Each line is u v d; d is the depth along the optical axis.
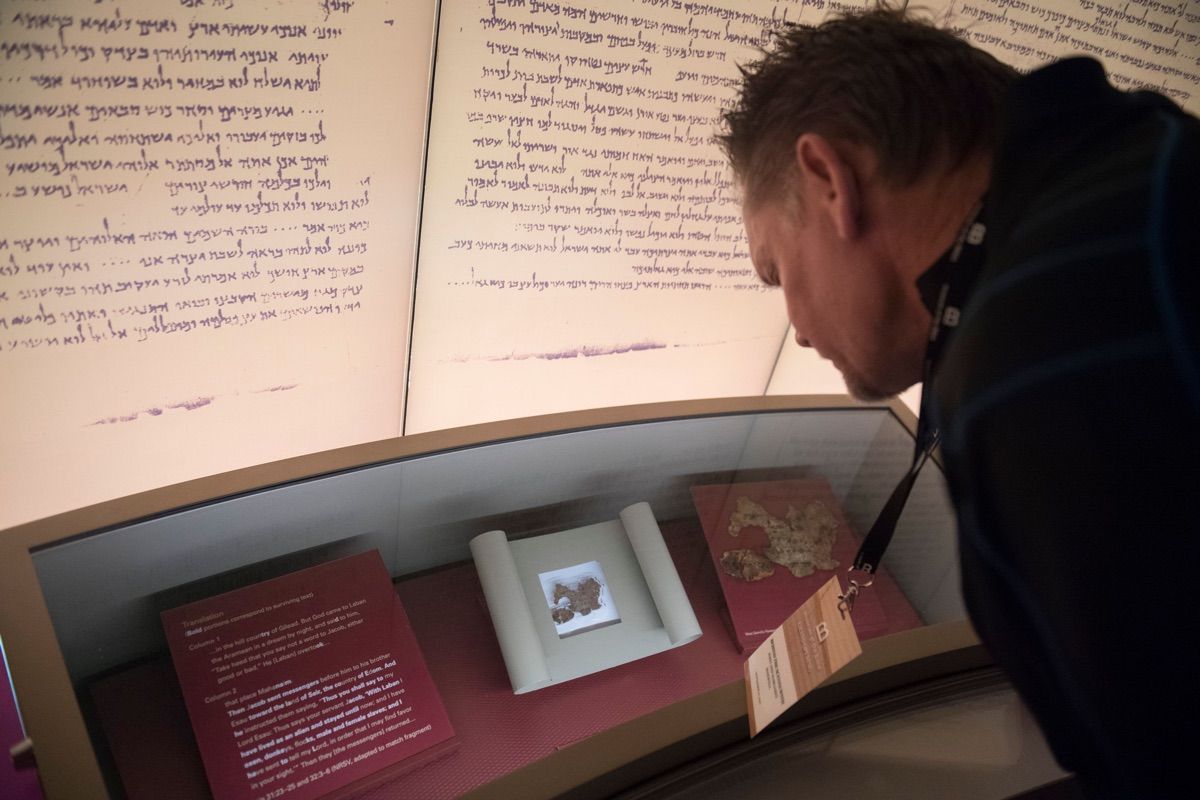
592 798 0.91
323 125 1.51
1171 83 2.19
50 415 1.58
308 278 1.69
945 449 0.54
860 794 0.96
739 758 0.98
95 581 0.87
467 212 1.77
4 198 1.30
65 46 1.22
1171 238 0.45
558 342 2.12
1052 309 0.47
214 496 0.96
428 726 0.89
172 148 1.40
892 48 0.69
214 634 0.89
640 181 1.88
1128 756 0.46
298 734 0.85
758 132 0.77
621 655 1.01
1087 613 0.45
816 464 1.29
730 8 1.67
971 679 1.13
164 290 1.54
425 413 2.12
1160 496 0.42
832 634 0.91
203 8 1.30
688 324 2.24
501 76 1.60
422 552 1.06
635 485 1.18
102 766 0.75
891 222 0.69
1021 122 0.58
